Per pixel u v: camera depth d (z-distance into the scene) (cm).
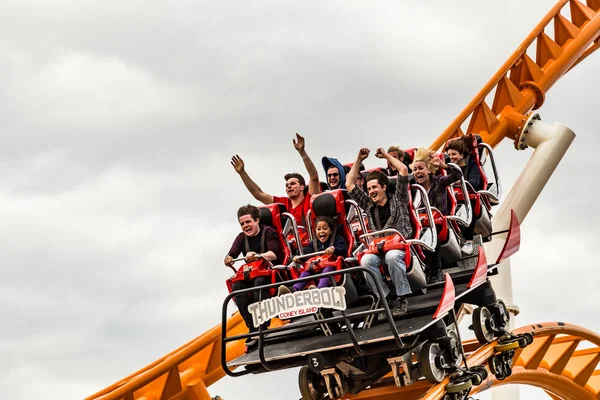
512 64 2341
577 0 2453
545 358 2005
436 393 1188
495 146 2306
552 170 2222
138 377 1514
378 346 1142
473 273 1316
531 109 2370
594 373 2270
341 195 1206
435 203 1375
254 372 1231
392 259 1145
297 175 1395
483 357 1355
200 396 1648
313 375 1289
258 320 1138
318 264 1164
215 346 1688
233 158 1421
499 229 2147
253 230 1236
